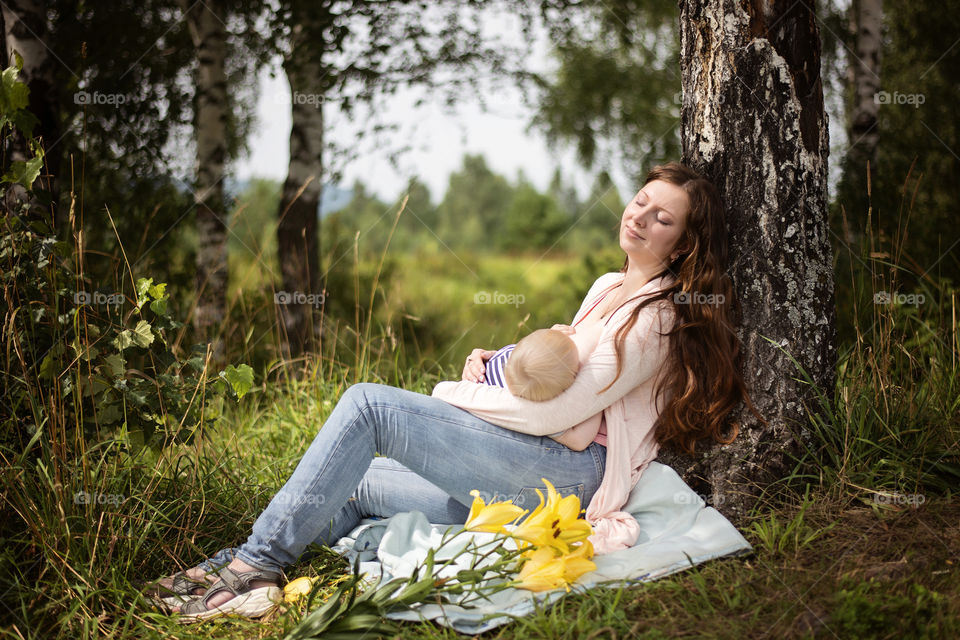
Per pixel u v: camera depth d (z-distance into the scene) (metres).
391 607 1.86
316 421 3.19
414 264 13.50
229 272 5.43
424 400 2.06
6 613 1.88
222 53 4.89
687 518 2.10
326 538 2.27
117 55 4.80
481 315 8.16
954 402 2.66
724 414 2.14
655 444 2.18
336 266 5.93
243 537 2.32
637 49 8.16
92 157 4.66
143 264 4.59
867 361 2.69
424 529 2.19
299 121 4.80
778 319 2.22
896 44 5.60
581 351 2.08
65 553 1.99
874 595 1.77
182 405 2.43
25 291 2.20
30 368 2.17
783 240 2.21
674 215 2.08
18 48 2.61
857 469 2.31
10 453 2.18
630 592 1.87
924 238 4.22
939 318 3.22
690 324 2.06
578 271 7.23
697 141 2.30
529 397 2.01
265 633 1.88
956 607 1.71
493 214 50.41
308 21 4.55
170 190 4.88
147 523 2.19
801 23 2.20
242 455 2.95
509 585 1.85
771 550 2.01
